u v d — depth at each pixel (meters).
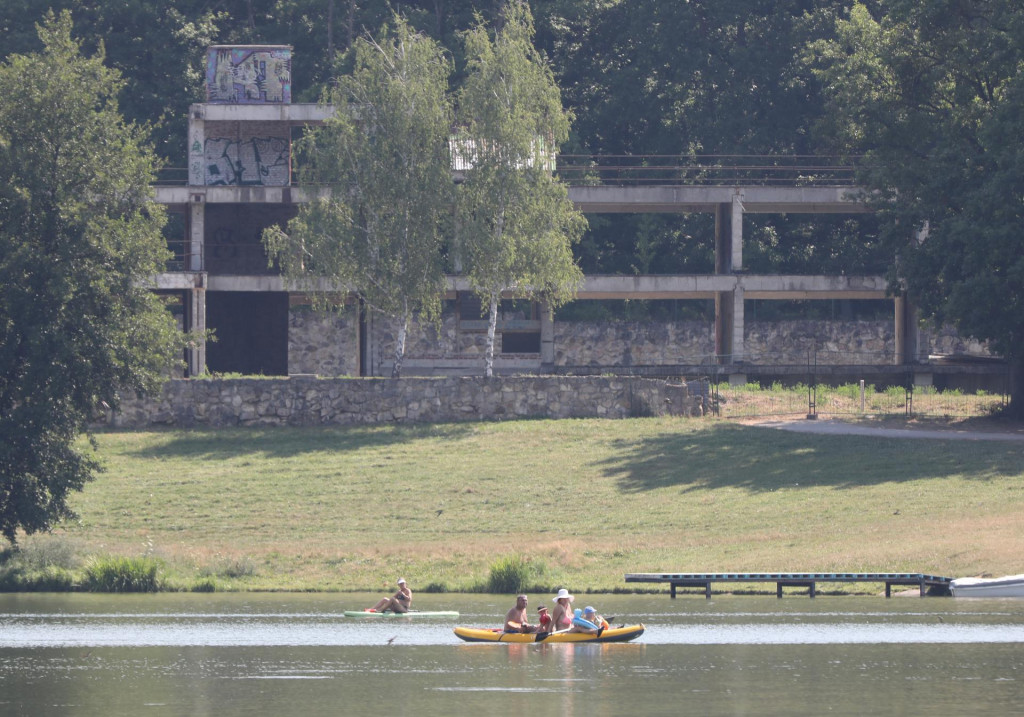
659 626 138.75
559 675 117.69
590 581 164.38
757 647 127.94
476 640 132.88
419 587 165.25
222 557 177.38
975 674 115.31
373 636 135.75
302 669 120.94
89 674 118.38
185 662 123.56
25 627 139.75
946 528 170.00
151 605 154.25
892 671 116.81
